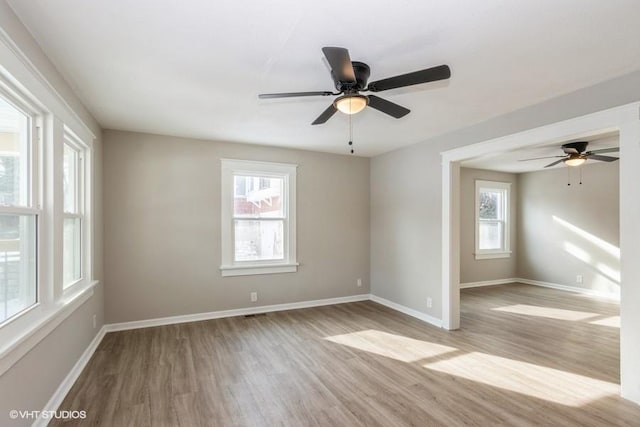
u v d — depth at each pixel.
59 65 2.25
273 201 4.79
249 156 4.56
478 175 6.55
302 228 4.93
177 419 2.14
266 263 4.68
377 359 3.07
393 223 4.91
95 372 2.77
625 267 2.36
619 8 1.67
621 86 2.42
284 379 2.68
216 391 2.48
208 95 2.80
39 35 1.89
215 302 4.35
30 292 2.01
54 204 2.17
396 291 4.82
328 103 2.98
